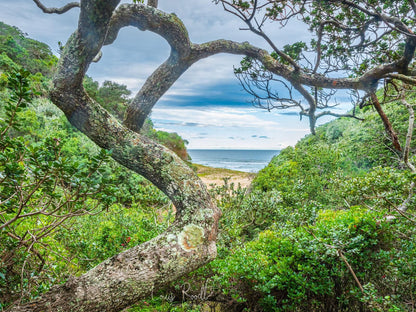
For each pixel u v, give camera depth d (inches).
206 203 73.8
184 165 76.0
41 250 94.0
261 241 132.1
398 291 108.7
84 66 64.0
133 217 167.8
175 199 74.1
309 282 101.7
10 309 57.6
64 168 55.7
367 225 106.9
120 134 71.6
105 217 170.1
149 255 64.3
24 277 80.2
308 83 96.9
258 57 102.0
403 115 285.4
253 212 178.9
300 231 117.7
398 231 110.0
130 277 60.2
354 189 127.6
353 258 103.9
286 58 90.5
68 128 457.4
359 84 92.3
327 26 104.0
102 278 60.0
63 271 96.9
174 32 85.8
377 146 301.4
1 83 316.8
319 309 105.2
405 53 81.0
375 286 109.9
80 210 64.9
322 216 135.5
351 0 94.7
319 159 308.0
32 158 54.8
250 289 104.3
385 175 123.5
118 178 338.3
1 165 58.6
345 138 411.8
